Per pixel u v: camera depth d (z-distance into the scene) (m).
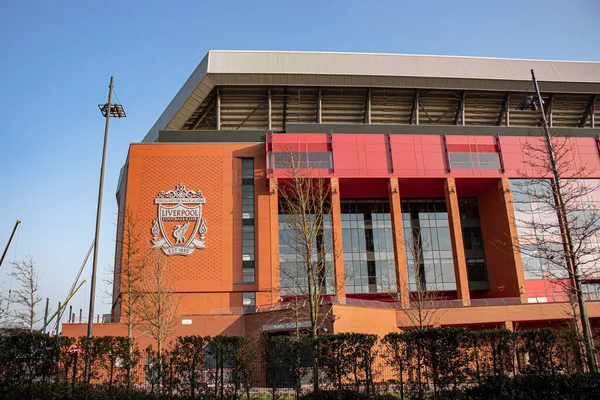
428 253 59.19
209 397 20.23
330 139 54.09
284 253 52.88
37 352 19.09
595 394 16.62
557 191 25.12
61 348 20.14
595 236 52.28
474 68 60.06
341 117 62.69
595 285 51.59
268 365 20.97
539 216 53.84
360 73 57.66
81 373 20.73
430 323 43.25
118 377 21.28
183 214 51.72
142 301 36.44
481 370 18.66
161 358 21.66
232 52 57.88
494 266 56.72
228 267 50.41
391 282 57.03
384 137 54.72
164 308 35.78
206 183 53.00
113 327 41.09
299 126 54.88
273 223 51.84
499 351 18.34
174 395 20.52
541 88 60.94
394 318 43.44
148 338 41.09
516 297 50.34
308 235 26.05
